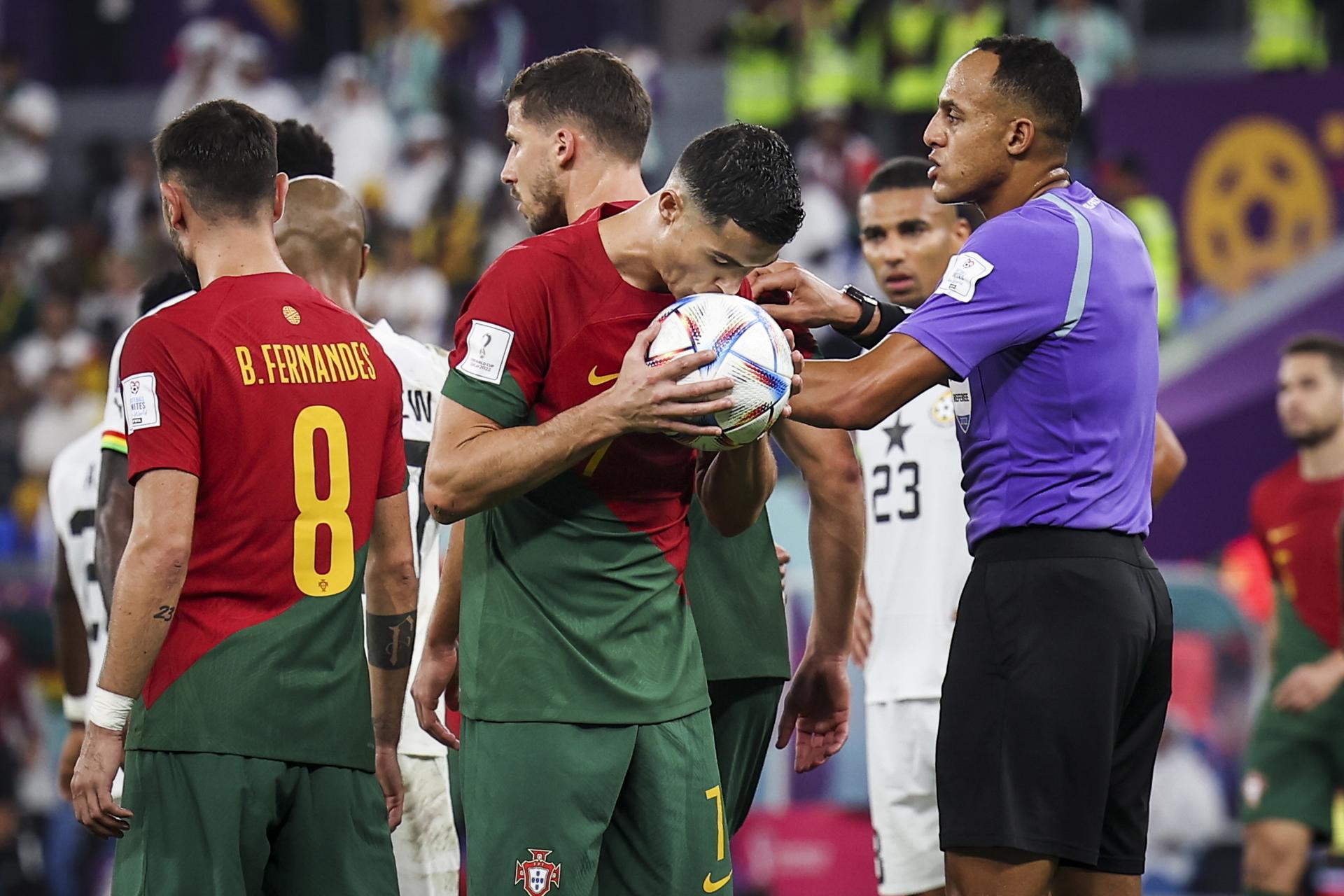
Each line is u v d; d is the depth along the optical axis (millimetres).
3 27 62406
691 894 12211
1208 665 26250
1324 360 23125
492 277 11711
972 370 12633
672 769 12102
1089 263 12391
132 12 62094
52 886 30484
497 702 12000
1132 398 12672
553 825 11781
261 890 12789
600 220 11828
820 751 15094
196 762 12125
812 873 24984
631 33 57156
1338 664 21688
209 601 12289
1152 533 32219
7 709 30297
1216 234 35188
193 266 13234
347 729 12672
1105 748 12266
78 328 49875
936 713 16656
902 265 17141
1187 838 25859
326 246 14836
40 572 33906
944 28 47844
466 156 50125
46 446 43344
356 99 52938
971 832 12312
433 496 11523
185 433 12016
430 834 15484
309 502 12500
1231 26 53031
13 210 55500
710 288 11406
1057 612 12297
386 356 13391
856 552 14680
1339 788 22766
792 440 14516
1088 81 46781
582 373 11688
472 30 54531
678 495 12336
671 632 12289
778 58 50312
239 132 12727
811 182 45469
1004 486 12594
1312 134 34594
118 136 60156
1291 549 23172
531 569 12008
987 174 13008
